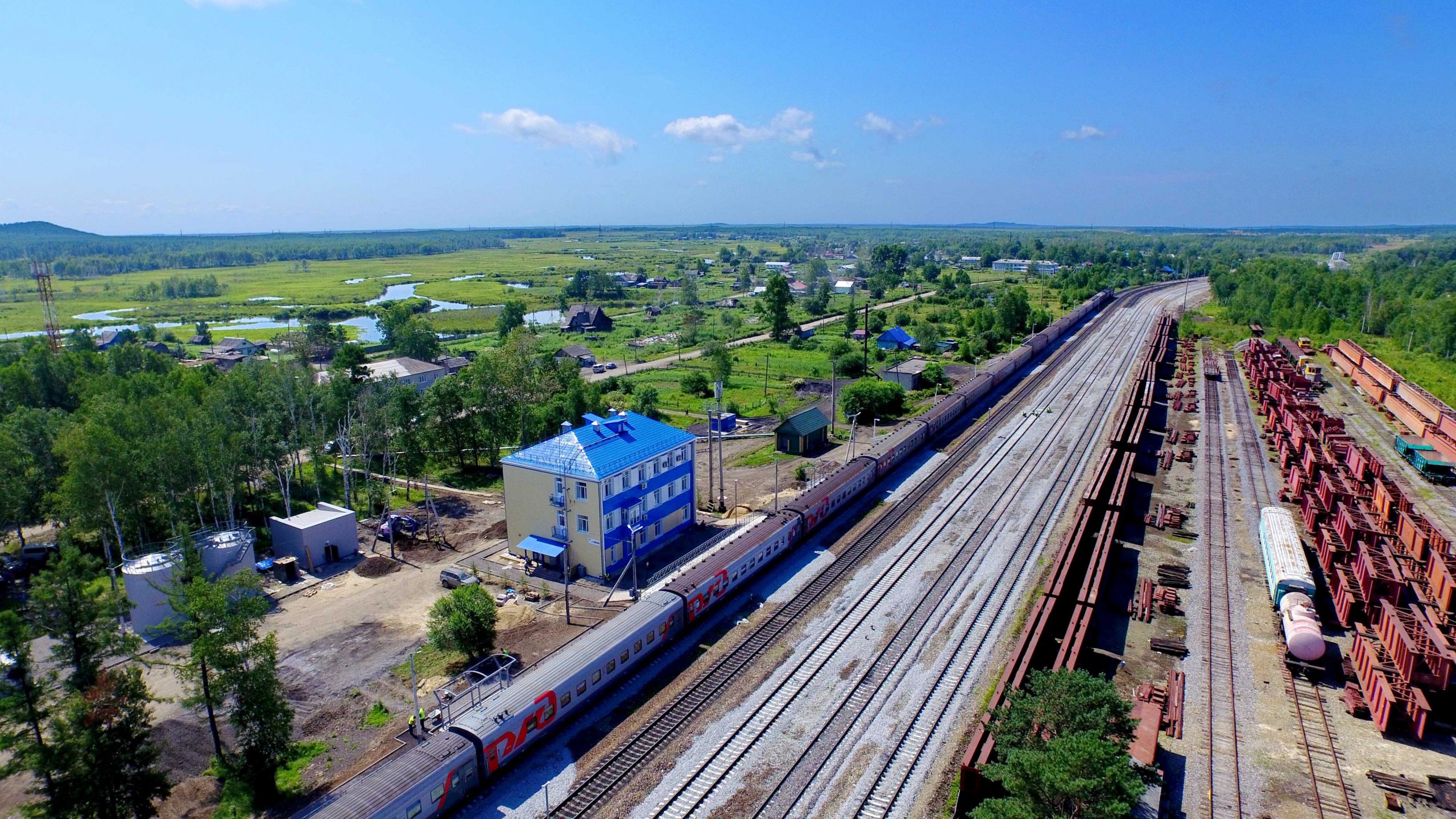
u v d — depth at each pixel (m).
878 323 178.62
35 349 103.00
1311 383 113.50
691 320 187.00
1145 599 51.19
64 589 32.34
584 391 95.19
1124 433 82.38
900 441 84.19
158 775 32.50
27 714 30.95
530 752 37.41
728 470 82.62
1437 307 155.25
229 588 34.41
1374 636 43.94
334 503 74.50
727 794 34.38
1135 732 35.09
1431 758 36.72
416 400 82.00
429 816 32.47
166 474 58.78
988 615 50.53
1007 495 73.69
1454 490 74.75
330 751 37.97
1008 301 164.50
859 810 33.38
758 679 43.44
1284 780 35.31
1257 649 46.34
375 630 49.78
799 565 58.59
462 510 72.31
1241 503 70.62
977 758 32.22
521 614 51.44
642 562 59.66
